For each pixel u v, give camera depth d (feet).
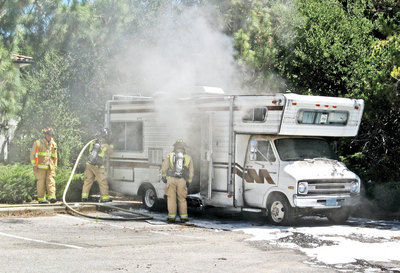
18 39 60.34
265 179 40.63
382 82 50.14
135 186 50.14
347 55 55.01
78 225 38.75
